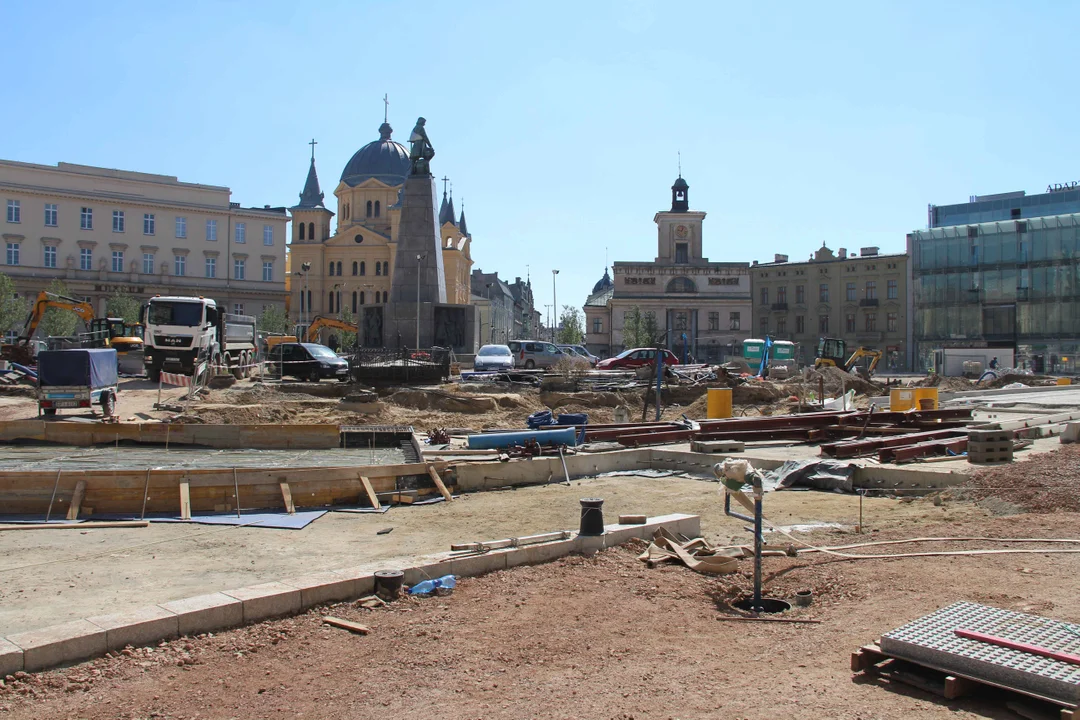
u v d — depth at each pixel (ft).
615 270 314.76
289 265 366.63
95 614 27.66
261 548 37.76
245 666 21.91
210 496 46.73
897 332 263.90
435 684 20.49
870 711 17.87
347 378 121.70
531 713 18.62
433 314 136.46
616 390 113.70
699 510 45.16
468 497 50.85
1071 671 17.30
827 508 44.39
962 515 38.93
